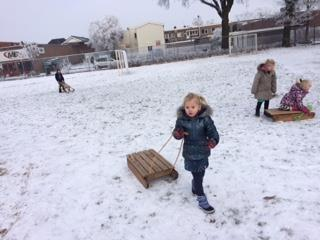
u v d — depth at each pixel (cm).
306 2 1873
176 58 2019
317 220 215
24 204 281
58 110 723
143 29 3644
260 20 2900
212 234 214
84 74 1791
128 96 805
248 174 289
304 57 1208
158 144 396
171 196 266
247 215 230
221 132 416
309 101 527
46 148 435
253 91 454
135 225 233
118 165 343
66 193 293
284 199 244
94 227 236
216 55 1989
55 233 235
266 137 379
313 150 328
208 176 292
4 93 1256
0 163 395
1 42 2881
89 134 479
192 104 221
